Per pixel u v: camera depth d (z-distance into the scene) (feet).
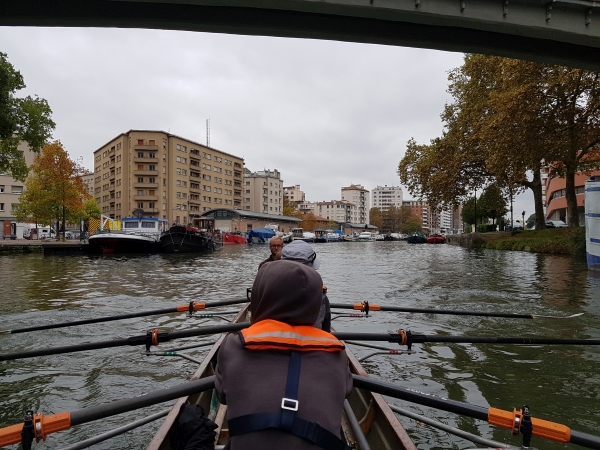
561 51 53.47
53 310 34.71
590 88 70.95
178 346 24.00
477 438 10.43
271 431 4.62
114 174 257.75
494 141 82.02
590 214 56.03
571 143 77.87
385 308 22.72
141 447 13.55
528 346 23.36
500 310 32.60
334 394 5.00
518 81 73.20
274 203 376.48
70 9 44.65
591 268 56.59
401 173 123.44
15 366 20.76
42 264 78.84
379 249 160.25
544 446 13.26
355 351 22.56
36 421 7.38
